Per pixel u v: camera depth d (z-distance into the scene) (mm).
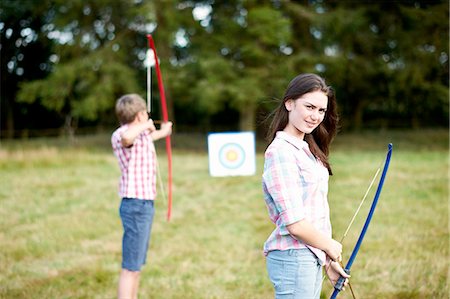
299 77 1692
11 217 5215
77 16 14570
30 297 3055
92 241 4336
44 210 5543
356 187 6562
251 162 4383
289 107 1698
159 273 3502
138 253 2703
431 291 3027
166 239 4375
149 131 2771
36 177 7727
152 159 2754
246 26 13898
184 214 5367
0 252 3982
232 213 5398
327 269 1875
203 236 4469
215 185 7191
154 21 13047
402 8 13812
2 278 3389
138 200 2691
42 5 16234
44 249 4082
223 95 13734
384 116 20000
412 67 13992
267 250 1727
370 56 15500
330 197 5957
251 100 13266
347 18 13711
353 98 18312
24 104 21062
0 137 19391
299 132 1722
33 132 20406
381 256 3721
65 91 14516
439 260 3596
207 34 14703
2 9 17594
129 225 2693
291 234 1605
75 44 14594
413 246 3941
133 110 2754
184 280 3365
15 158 9078
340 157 10164
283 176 1615
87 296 3100
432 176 7285
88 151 11500
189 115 21328
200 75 14484
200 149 14266
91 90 14438
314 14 14062
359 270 3441
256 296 3074
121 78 14195
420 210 5211
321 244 1582
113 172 8328
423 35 14133
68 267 3639
